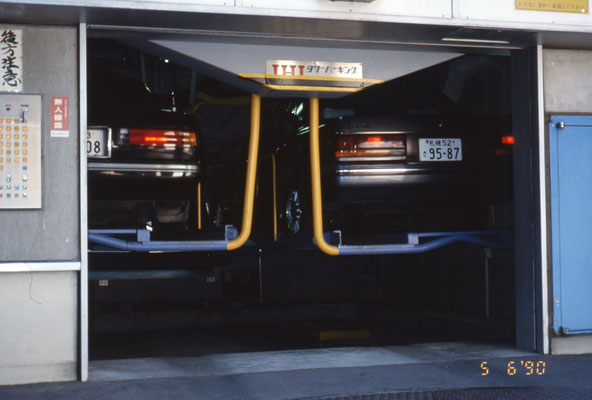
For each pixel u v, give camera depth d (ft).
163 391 13.02
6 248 13.52
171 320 28.63
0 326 13.48
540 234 16.34
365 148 18.70
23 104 13.64
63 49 13.85
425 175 18.97
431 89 21.42
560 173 16.53
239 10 13.38
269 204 23.84
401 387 13.25
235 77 15.62
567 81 16.74
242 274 31.17
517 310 17.29
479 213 20.71
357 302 32.37
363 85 16.16
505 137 19.26
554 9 15.17
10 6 12.71
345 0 13.88
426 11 14.38
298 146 21.03
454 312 25.59
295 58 15.79
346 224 21.66
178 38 14.99
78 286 13.84
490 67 34.35
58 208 13.75
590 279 16.60
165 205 18.95
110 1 12.83
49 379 13.70
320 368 15.11
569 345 16.52
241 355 16.93
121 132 17.42
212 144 45.42
